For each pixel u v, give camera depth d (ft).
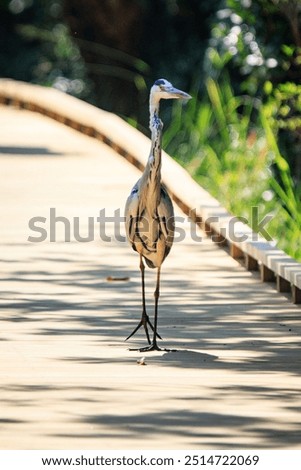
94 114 78.84
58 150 72.64
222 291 41.22
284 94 59.06
